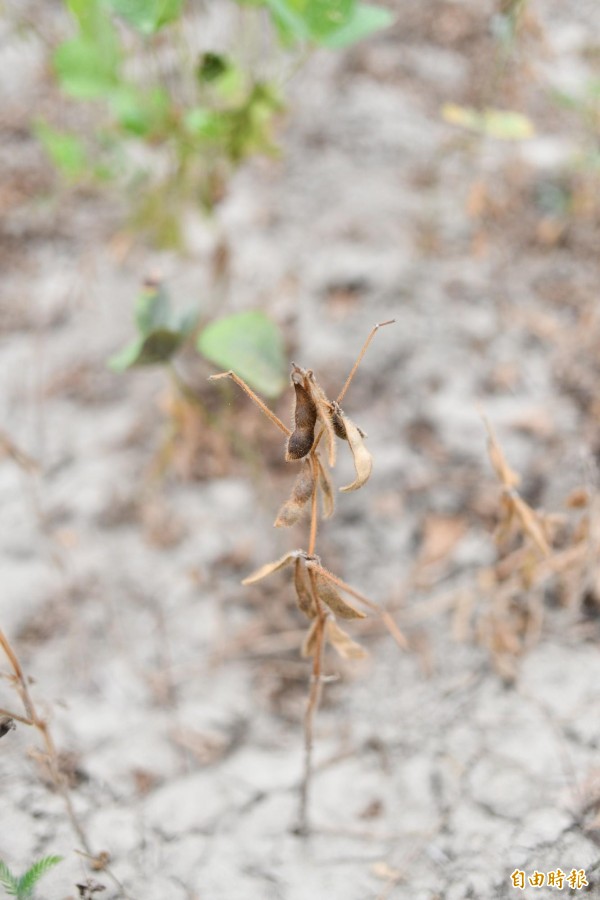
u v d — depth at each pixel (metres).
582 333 1.69
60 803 1.31
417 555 1.47
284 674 1.41
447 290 1.77
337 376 1.62
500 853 1.28
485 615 1.41
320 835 1.31
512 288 1.78
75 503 1.50
